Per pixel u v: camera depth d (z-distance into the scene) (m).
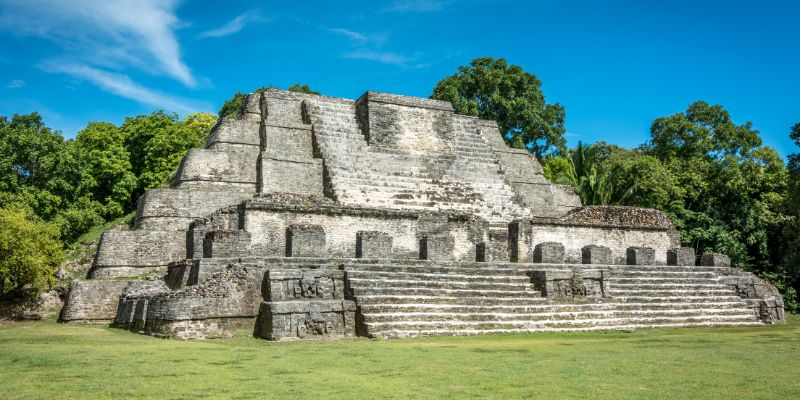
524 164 40.69
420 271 21.45
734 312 24.22
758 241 37.38
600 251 28.69
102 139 44.47
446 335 17.91
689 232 39.03
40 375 10.54
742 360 13.15
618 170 45.22
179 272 22.06
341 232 25.23
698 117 55.88
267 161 31.28
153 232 26.56
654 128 56.53
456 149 35.97
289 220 24.34
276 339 16.69
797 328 22.36
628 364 12.32
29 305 25.11
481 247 26.62
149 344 15.35
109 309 23.28
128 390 9.31
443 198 32.22
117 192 42.16
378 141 34.41
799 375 11.21
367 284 19.19
